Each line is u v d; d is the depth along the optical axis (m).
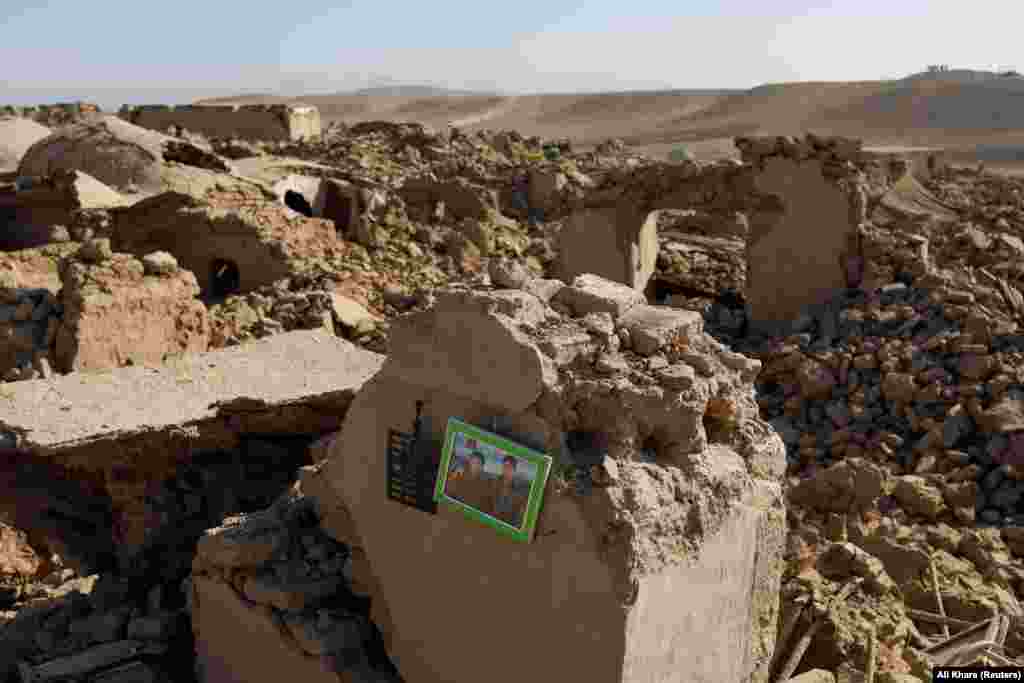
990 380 10.52
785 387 11.96
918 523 8.55
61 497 7.57
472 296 4.29
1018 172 41.78
